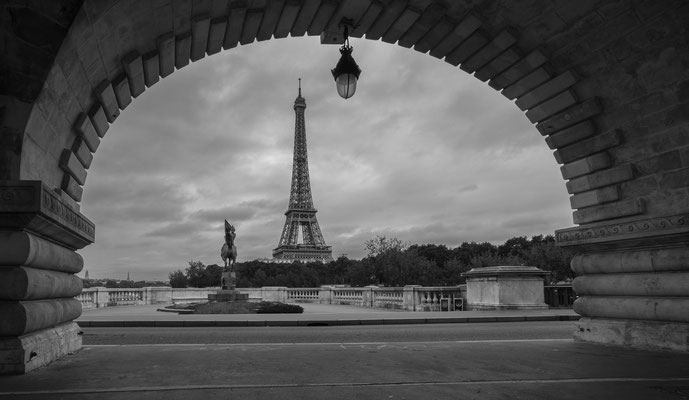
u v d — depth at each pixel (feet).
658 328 35.50
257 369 28.94
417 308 105.91
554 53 38.60
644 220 36.06
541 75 39.91
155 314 95.76
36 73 24.03
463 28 37.99
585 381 25.07
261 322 71.87
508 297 92.73
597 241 39.42
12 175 24.53
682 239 34.27
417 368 29.19
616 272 38.81
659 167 36.06
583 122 39.83
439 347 38.81
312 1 35.88
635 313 37.01
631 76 36.47
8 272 25.53
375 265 287.07
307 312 99.04
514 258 261.44
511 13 36.45
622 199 38.63
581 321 41.91
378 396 21.91
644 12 33.06
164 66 36.09
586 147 40.34
